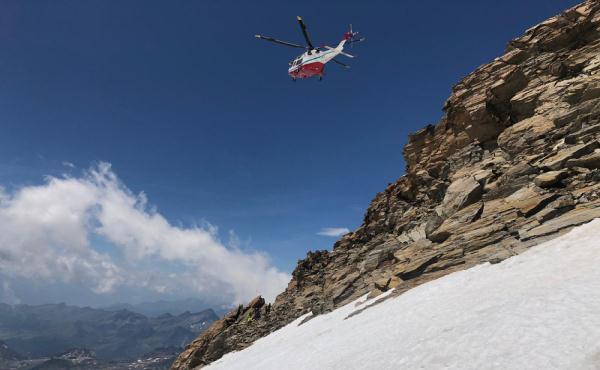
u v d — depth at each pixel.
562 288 16.38
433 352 16.19
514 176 33.56
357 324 31.17
